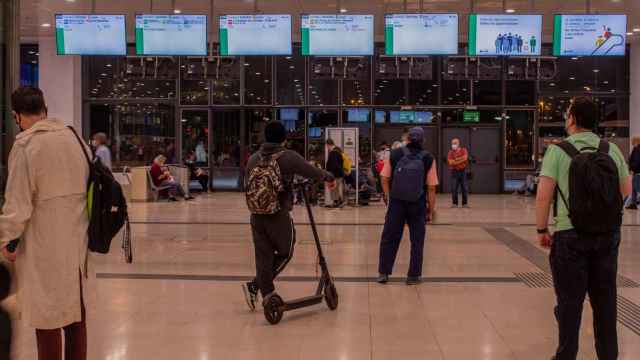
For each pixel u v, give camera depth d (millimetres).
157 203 18984
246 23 15148
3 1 7223
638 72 22188
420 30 14984
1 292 4527
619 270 8625
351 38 15008
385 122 23344
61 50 15211
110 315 6277
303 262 9195
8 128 7207
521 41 14922
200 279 7980
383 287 7578
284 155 5930
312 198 18203
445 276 8219
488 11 17719
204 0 16719
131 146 23625
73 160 4023
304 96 23406
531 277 8156
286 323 6027
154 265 8938
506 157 23203
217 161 23719
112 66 23391
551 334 5664
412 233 7719
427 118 23312
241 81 23516
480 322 6051
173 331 5750
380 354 5125
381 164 18609
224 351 5203
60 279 3936
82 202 4070
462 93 23188
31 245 3932
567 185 4402
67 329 4133
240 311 6461
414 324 5988
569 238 4371
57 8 17438
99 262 9133
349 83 23266
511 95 23109
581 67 22984
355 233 12297
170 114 23656
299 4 17125
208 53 17500
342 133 17875
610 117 22938
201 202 19375
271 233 5961
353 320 6133
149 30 15164
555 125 23078
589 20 14852
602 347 4426
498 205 18453
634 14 17891
